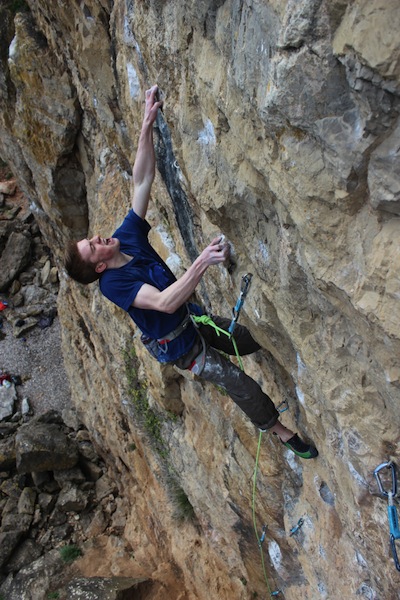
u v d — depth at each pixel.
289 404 4.15
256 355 4.20
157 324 3.37
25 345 14.76
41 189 8.59
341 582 4.05
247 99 2.40
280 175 2.35
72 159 8.07
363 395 2.68
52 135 7.62
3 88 7.78
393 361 2.31
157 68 3.44
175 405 6.96
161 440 7.88
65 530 11.25
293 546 4.92
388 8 1.64
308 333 2.91
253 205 2.81
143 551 9.91
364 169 2.00
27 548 10.97
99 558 10.49
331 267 2.32
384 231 2.06
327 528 4.14
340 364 2.75
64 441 12.02
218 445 6.06
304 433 4.10
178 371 6.30
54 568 10.46
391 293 2.07
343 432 2.89
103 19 4.96
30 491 11.84
